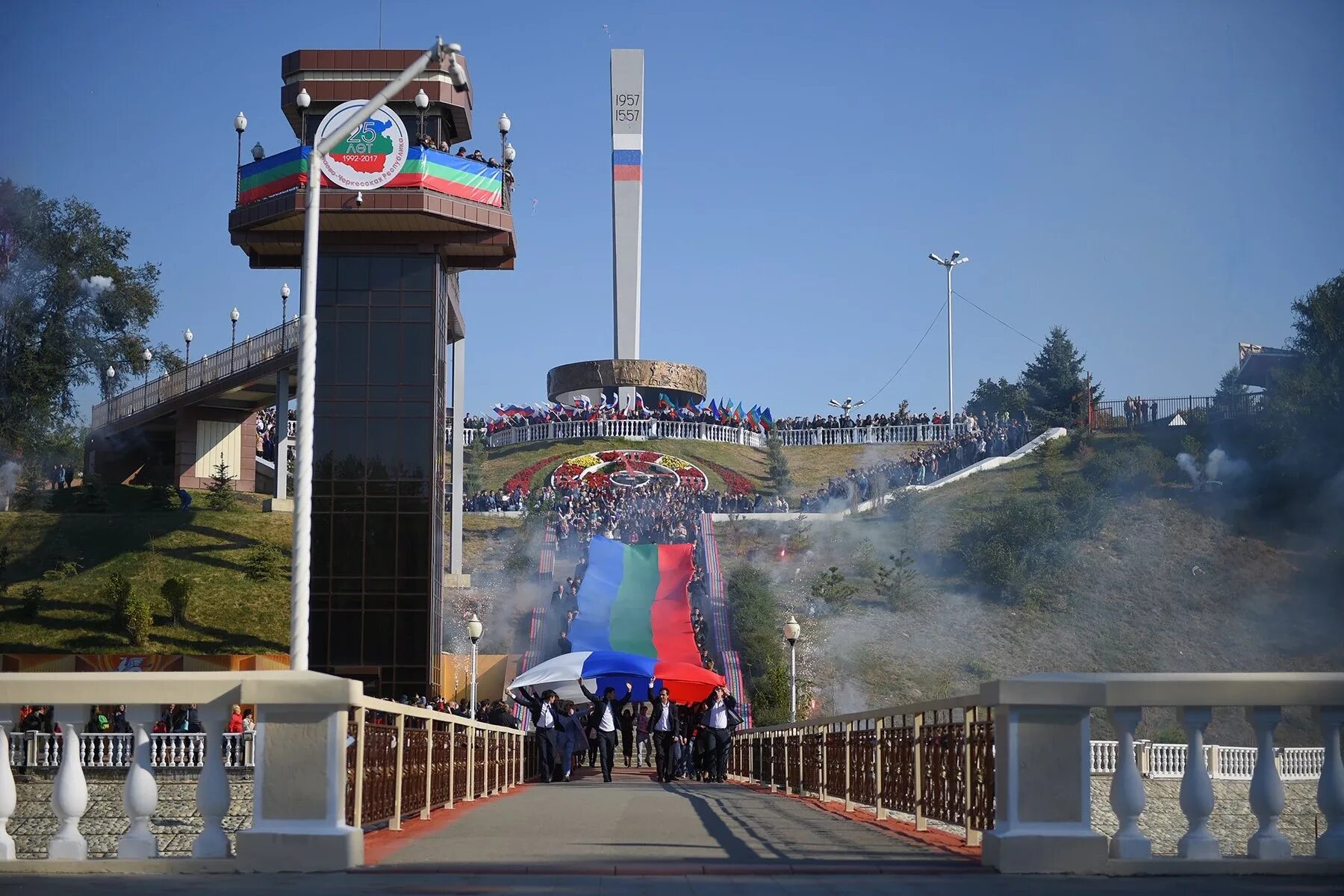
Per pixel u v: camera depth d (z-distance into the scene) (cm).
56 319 6525
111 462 7712
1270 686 1130
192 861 1115
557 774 3600
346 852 1116
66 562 5853
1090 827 1124
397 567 4678
